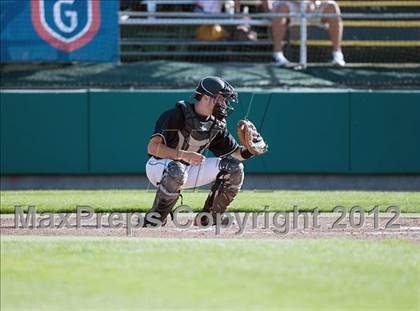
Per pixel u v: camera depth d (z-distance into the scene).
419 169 44.44
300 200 34.06
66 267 18.98
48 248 21.02
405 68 48.59
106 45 46.72
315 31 50.41
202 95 24.47
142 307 15.88
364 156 44.28
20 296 16.66
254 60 50.00
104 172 43.62
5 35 45.84
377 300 16.52
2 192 39.62
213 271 18.53
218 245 21.36
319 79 46.41
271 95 43.50
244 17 48.94
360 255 20.33
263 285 17.44
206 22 48.09
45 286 17.39
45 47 46.12
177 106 24.62
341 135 44.09
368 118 44.19
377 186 44.56
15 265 19.16
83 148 43.56
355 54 50.53
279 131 43.69
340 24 48.66
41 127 43.53
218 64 48.03
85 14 46.38
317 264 19.27
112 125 43.53
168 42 48.31
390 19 50.38
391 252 20.77
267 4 49.34
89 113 43.53
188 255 20.12
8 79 45.56
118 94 43.50
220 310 15.66
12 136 43.53
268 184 43.91
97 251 20.59
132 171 43.59
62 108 43.50
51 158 43.56
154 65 47.38
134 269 18.73
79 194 37.84
